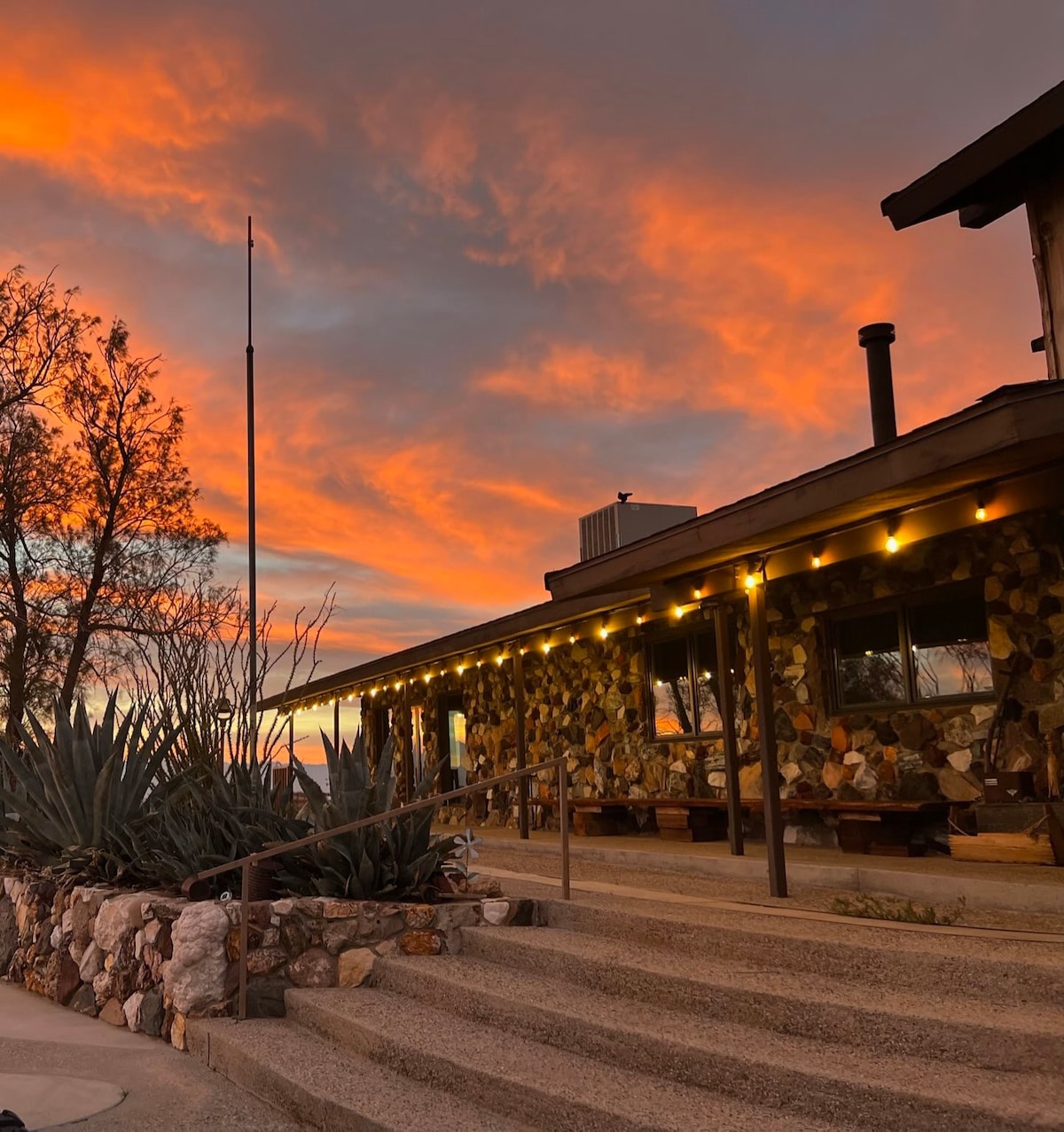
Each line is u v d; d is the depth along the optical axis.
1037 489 5.78
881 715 8.38
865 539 6.81
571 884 7.08
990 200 8.82
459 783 16.28
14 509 18.41
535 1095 3.88
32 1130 4.35
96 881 7.61
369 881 6.36
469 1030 4.80
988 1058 3.55
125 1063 5.44
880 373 9.95
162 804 7.83
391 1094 4.30
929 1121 3.23
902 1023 3.74
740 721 9.83
